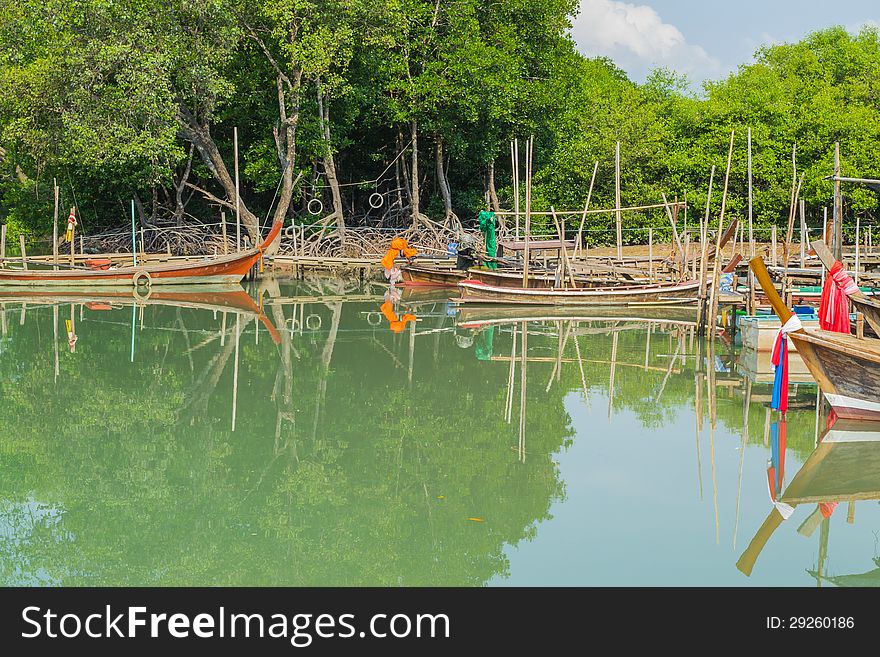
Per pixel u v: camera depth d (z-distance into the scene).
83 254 38.25
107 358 19.98
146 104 34.38
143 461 12.93
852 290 14.25
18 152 38.25
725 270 22.78
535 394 16.69
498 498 11.34
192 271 32.19
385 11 37.66
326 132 39.41
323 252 40.44
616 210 29.08
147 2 35.44
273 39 38.25
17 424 14.76
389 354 20.53
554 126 44.88
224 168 39.09
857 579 9.03
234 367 19.08
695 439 13.62
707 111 47.72
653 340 22.25
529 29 45.06
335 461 12.93
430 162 46.69
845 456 12.71
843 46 53.72
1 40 36.88
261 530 10.47
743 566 9.31
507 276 28.38
